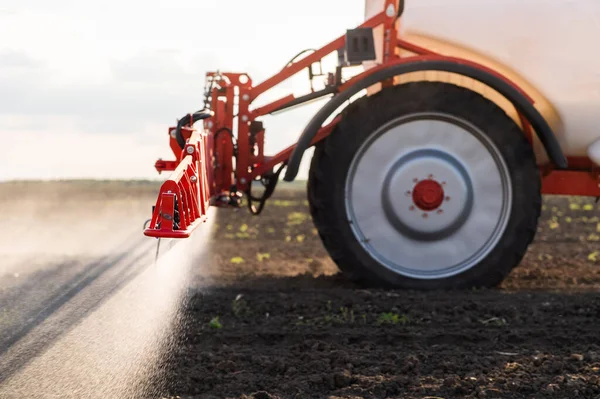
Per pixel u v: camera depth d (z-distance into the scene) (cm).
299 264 900
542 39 700
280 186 2653
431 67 676
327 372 434
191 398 394
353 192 700
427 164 696
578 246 1073
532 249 1041
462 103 689
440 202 697
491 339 517
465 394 399
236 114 741
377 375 426
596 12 691
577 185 748
